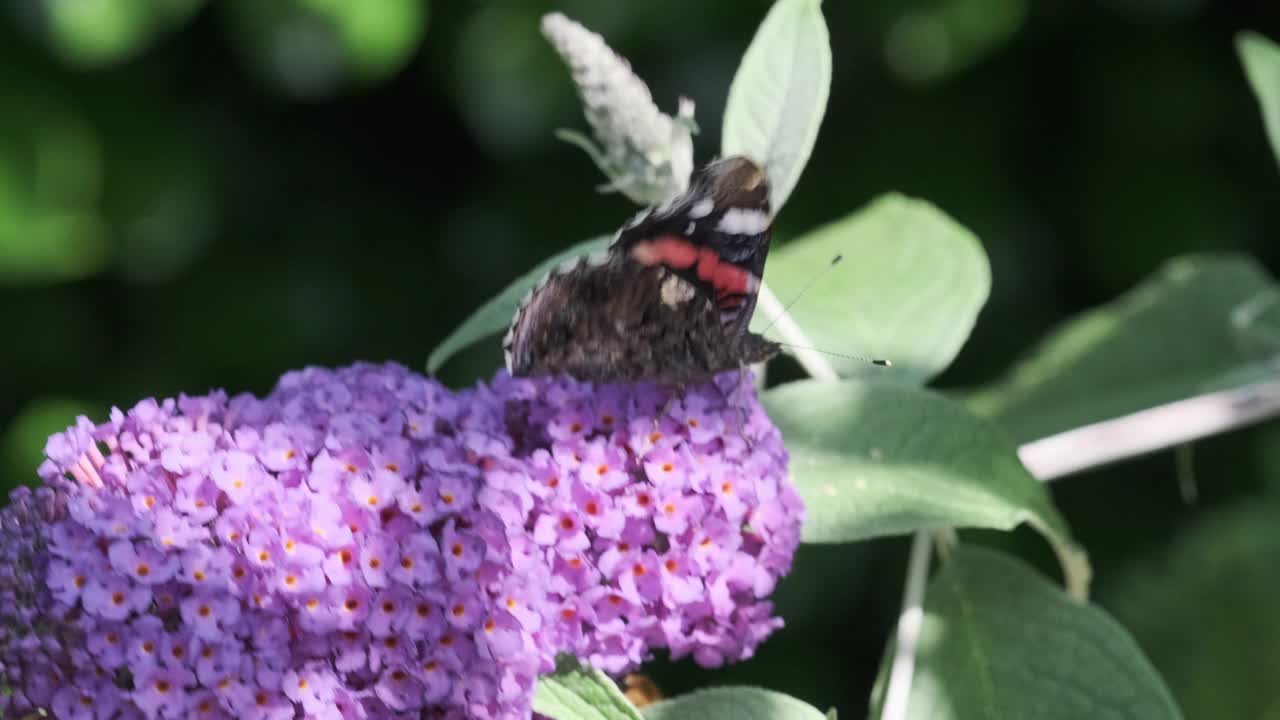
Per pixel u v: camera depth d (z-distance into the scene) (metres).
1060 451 0.60
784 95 0.56
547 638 0.52
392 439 0.52
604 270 0.54
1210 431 0.60
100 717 0.51
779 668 0.80
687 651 0.53
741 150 0.57
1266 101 0.61
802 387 0.56
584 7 0.83
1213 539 0.77
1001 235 0.83
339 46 0.84
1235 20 0.84
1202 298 0.65
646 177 0.56
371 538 0.51
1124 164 0.84
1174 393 0.64
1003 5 0.83
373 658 0.51
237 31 0.83
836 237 0.60
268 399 0.53
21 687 0.51
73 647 0.51
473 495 0.52
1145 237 0.83
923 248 0.60
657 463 0.53
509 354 0.54
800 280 0.59
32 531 0.51
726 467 0.53
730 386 0.54
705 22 0.83
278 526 0.51
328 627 0.51
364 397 0.53
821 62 0.56
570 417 0.53
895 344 0.59
